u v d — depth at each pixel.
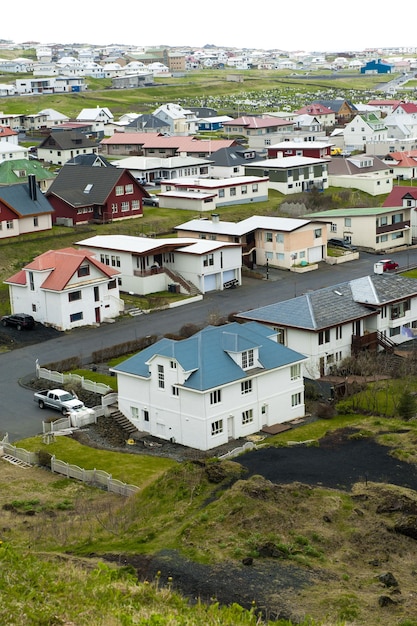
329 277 92.44
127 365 56.69
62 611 25.70
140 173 140.75
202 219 108.12
